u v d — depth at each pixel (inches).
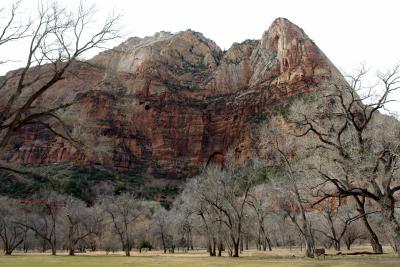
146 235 3378.4
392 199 976.9
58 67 740.7
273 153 1831.9
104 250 3422.7
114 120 7431.1
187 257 1823.3
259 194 2220.7
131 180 6289.4
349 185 1055.0
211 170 2395.4
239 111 7682.1
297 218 2380.7
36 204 2743.6
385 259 1129.4
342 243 2920.8
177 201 3120.1
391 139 983.6
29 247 3811.5
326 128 1116.5
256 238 3070.9
